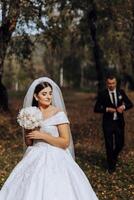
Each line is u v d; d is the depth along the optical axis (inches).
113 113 496.1
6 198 270.8
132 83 1571.1
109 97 494.3
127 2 738.2
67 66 2391.7
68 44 1131.3
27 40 721.0
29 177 270.7
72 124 885.2
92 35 984.9
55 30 723.4
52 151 278.1
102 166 536.1
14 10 612.7
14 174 278.1
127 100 495.2
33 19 635.5
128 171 508.1
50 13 699.4
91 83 2696.9
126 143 714.2
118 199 397.7
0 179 445.1
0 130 767.7
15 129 783.7
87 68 2524.6
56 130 277.4
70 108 1171.9
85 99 1496.1
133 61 1080.2
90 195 274.1
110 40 972.6
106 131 496.4
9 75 1483.8
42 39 730.2
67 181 271.0
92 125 857.5
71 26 971.3
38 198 263.4
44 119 278.1
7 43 705.6
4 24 684.7
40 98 280.4
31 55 783.7
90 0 804.0
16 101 1333.7
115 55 1029.2
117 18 805.9
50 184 267.0
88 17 909.8
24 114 272.8
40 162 274.8
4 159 559.8
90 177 475.8
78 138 763.4
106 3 759.7
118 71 1311.5
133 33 866.8
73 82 2632.9
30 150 282.4
